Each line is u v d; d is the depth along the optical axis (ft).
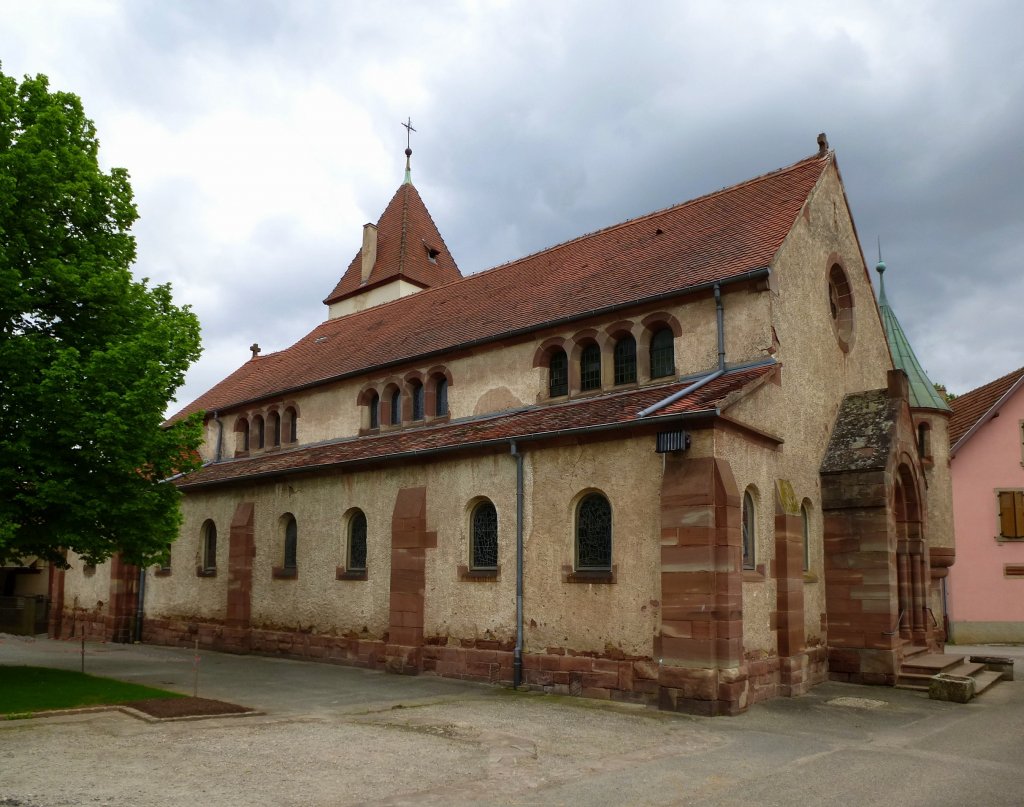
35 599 110.93
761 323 56.54
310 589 74.18
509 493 59.36
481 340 70.69
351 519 72.54
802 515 60.90
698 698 46.83
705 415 48.49
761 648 52.49
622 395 60.59
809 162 70.03
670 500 49.39
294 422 92.38
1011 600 106.63
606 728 42.70
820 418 63.67
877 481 60.85
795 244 61.87
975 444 110.63
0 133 56.18
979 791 31.68
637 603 51.16
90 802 27.86
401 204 129.08
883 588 59.72
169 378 56.54
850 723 45.47
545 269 81.61
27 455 52.08
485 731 41.37
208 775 31.86
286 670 66.18
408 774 32.73
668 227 74.23
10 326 55.06
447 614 61.87
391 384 79.92
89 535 55.01
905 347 85.61
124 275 57.11
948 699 53.47
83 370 53.11
